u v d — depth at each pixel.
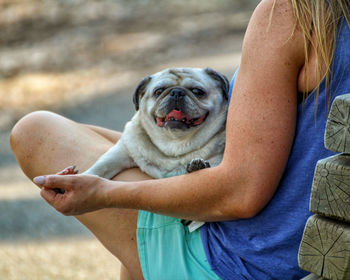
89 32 20.67
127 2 24.48
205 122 4.82
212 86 5.04
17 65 17.89
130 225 3.94
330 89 3.09
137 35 20.09
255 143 3.19
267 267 3.39
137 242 3.88
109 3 24.23
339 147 2.79
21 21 22.47
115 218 3.97
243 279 3.46
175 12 22.78
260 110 3.19
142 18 22.31
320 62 3.07
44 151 4.39
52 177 3.58
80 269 6.38
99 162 4.39
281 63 3.17
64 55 18.48
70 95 15.06
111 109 13.57
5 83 16.47
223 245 3.58
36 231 7.80
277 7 3.21
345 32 3.06
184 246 3.72
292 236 3.29
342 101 2.75
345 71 3.05
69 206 3.62
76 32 20.84
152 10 23.23
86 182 3.58
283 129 3.18
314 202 2.89
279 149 3.19
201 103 4.80
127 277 4.30
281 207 3.31
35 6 23.97
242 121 3.23
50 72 17.11
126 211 3.95
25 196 9.33
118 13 22.95
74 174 3.83
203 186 3.33
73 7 23.88
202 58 16.66
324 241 2.87
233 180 3.24
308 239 2.93
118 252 4.04
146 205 3.50
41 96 15.12
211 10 22.80
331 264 2.86
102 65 17.28
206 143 4.79
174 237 3.75
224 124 4.91
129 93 14.73
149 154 4.66
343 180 2.78
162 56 17.53
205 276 3.57
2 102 14.98
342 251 2.81
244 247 3.46
